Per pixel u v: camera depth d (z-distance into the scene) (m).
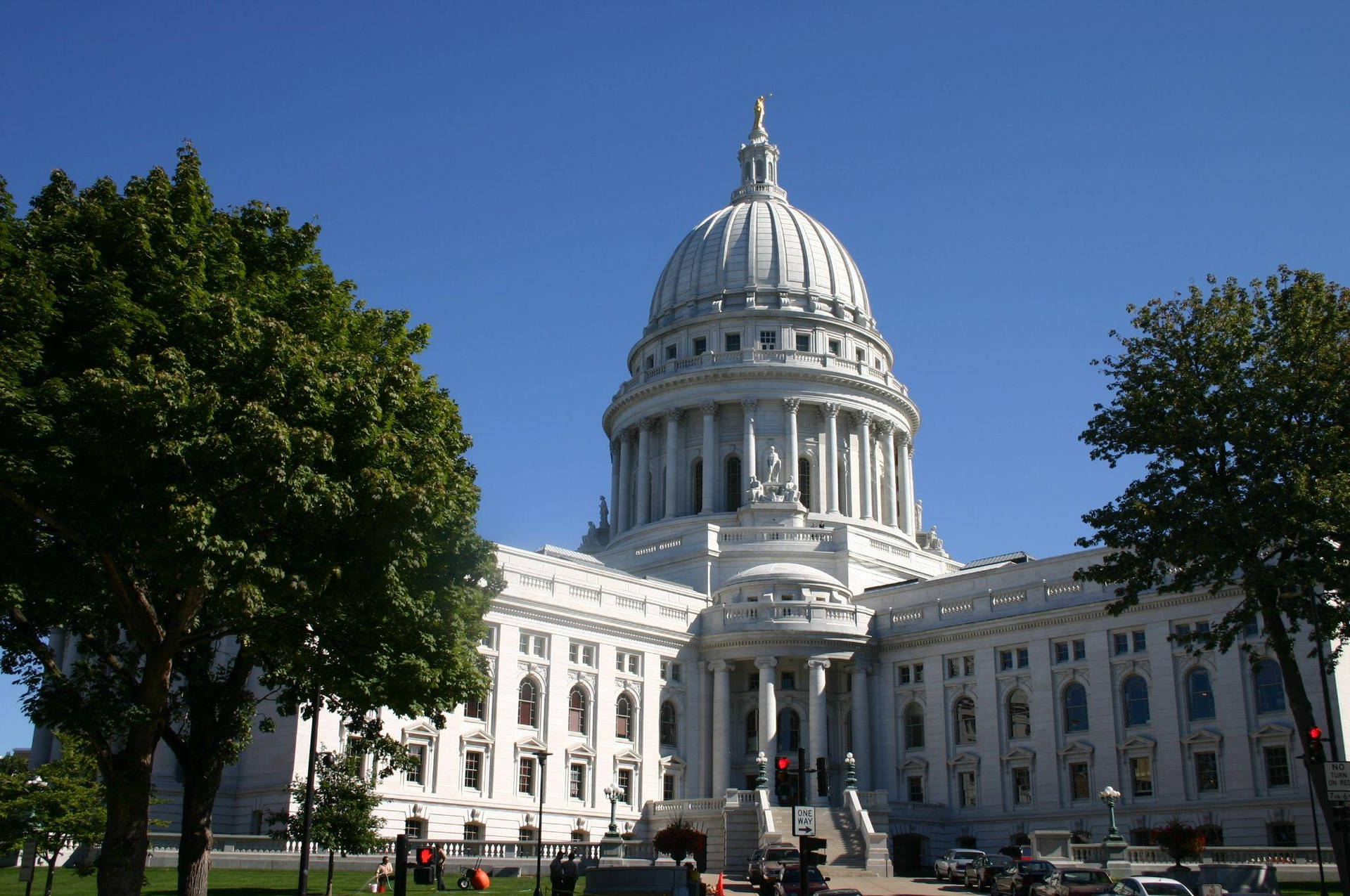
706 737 95.88
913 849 87.56
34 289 35.28
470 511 46.91
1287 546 52.16
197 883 42.25
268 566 37.53
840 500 122.00
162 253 39.25
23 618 40.41
